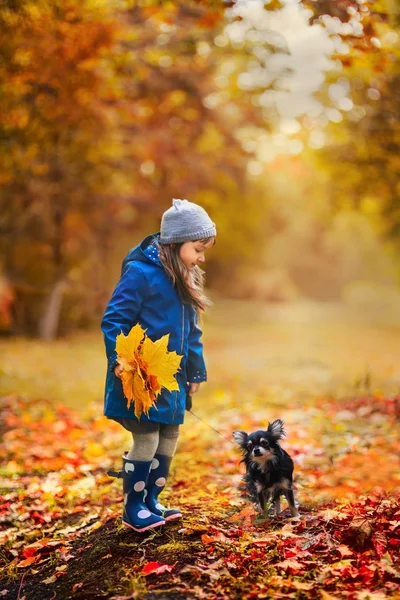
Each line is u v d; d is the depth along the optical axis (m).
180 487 5.75
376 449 6.83
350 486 5.51
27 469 6.84
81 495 5.90
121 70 12.50
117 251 31.84
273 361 17.12
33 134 14.12
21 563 4.48
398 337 25.77
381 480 5.68
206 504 5.06
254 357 18.28
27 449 7.62
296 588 3.52
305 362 16.64
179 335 4.37
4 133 13.89
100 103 13.85
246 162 21.50
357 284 65.38
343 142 15.38
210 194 23.05
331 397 10.69
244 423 8.85
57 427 8.71
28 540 5.00
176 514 4.49
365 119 13.41
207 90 15.91
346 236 58.94
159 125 18.39
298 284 69.56
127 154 19.59
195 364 4.59
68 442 8.04
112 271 31.75
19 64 11.03
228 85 15.84
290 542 4.07
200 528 4.34
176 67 15.05
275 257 67.44
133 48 12.09
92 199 21.22
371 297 56.19
